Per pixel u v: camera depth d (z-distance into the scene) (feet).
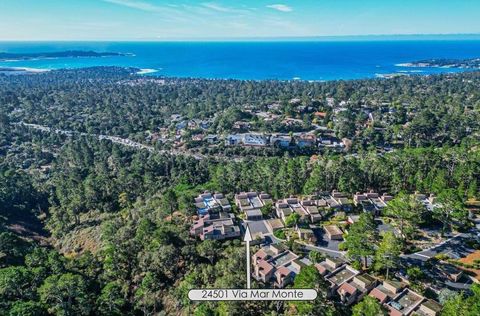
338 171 338.75
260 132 625.00
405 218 249.34
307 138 558.97
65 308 182.39
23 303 173.78
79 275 215.51
